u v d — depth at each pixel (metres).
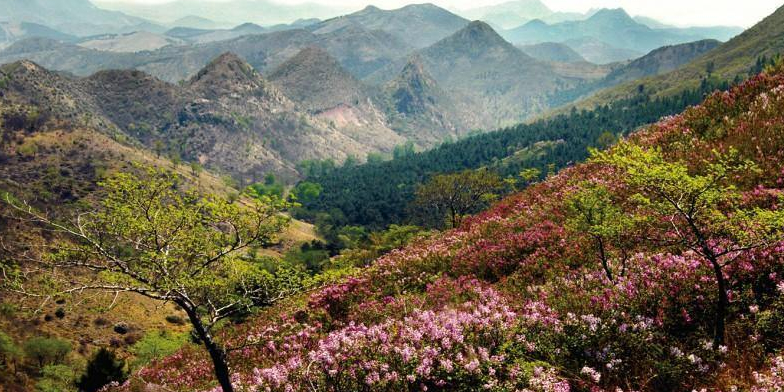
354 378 8.66
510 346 8.84
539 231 15.24
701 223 10.63
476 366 8.16
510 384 7.86
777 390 6.17
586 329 8.65
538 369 7.95
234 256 10.92
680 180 7.76
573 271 11.84
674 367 7.44
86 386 34.12
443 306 11.62
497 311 10.11
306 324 13.35
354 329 11.24
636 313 8.85
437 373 8.25
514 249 14.70
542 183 22.61
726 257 9.23
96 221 9.20
